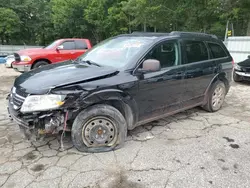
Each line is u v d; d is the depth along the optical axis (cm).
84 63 343
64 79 265
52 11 2895
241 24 1912
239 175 244
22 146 302
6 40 2773
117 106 298
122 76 291
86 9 2584
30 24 2778
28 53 788
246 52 1098
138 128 367
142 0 1811
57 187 223
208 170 253
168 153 288
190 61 379
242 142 320
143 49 319
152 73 319
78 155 280
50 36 3014
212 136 339
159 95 334
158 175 244
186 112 448
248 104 511
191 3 1670
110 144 293
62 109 255
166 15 1855
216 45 443
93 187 224
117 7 2592
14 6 2603
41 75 287
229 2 1341
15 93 273
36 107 246
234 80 778
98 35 2911
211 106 438
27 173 244
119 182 232
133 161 269
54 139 321
